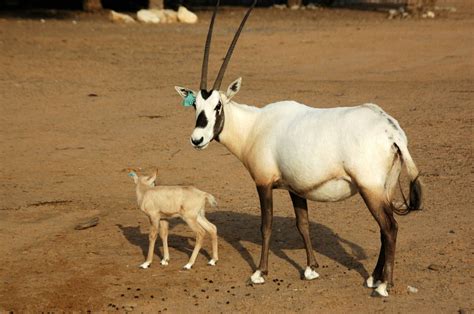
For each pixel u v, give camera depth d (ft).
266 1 448.24
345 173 68.69
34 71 213.46
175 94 186.60
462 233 88.63
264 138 75.00
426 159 124.36
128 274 78.33
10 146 140.26
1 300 72.02
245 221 96.48
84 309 69.77
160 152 134.41
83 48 253.65
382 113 68.49
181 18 342.44
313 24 334.24
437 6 433.48
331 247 85.81
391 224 67.87
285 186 74.59
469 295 70.64
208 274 78.02
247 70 222.07
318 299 70.44
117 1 411.95
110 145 140.26
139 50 254.06
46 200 107.04
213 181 115.75
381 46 265.13
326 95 182.80
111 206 104.12
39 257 83.76
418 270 77.41
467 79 201.16
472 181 110.63
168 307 69.67
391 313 66.90
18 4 399.44
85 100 180.96
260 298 71.05
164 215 79.25
